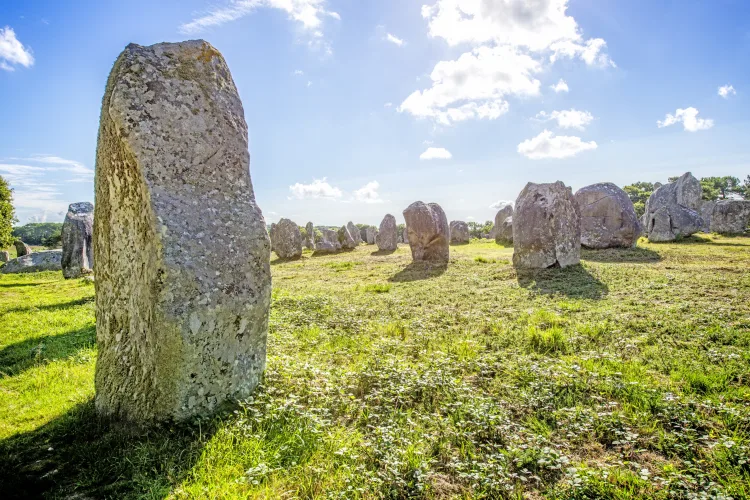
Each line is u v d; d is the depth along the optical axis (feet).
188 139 13.57
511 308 28.86
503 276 41.65
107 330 14.39
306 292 39.60
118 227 13.75
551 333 21.59
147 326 12.74
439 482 10.49
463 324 25.31
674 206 65.21
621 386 14.90
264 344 15.47
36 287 50.26
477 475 10.12
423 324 25.27
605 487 9.86
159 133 13.05
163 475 10.43
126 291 13.62
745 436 11.67
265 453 11.30
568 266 42.65
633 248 55.11
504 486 9.91
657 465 10.90
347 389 15.83
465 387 15.49
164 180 12.92
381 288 39.70
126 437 12.53
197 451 11.41
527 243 44.34
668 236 62.85
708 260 45.16
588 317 25.00
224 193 14.17
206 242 13.33
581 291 32.78
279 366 16.93
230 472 10.62
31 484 10.52
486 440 12.34
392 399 14.62
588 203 58.85
